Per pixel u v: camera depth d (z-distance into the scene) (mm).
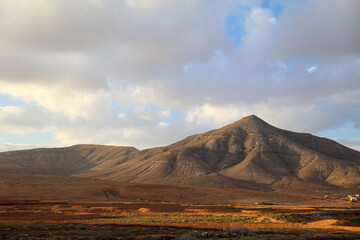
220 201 143625
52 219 58281
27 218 59406
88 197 137375
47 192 137875
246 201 144375
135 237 29938
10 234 33312
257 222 53094
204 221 53844
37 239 29047
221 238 30109
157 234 34906
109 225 45969
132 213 77312
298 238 31500
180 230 39188
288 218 58469
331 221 50188
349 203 137375
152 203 121312
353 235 35125
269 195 159875
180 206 104312
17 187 140625
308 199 152125
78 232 35656
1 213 69312
